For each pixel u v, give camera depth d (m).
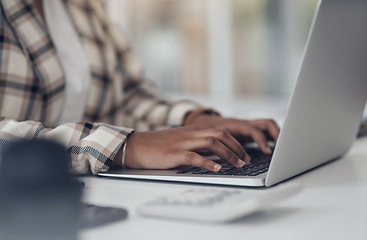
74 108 1.26
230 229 0.43
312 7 3.97
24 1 1.13
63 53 1.27
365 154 0.92
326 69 0.63
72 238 0.39
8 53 1.03
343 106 0.76
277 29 4.09
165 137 0.76
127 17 4.49
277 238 0.40
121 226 0.45
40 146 0.39
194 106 1.22
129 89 1.43
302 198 0.55
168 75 4.50
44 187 0.38
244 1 4.16
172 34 4.45
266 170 0.67
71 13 1.34
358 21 0.69
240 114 1.89
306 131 0.64
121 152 0.75
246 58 4.22
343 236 0.40
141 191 0.62
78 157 0.71
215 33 4.29
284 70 4.11
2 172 0.39
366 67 0.80
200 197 0.47
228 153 0.70
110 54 1.39
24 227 0.38
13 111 1.05
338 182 0.64
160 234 0.42
